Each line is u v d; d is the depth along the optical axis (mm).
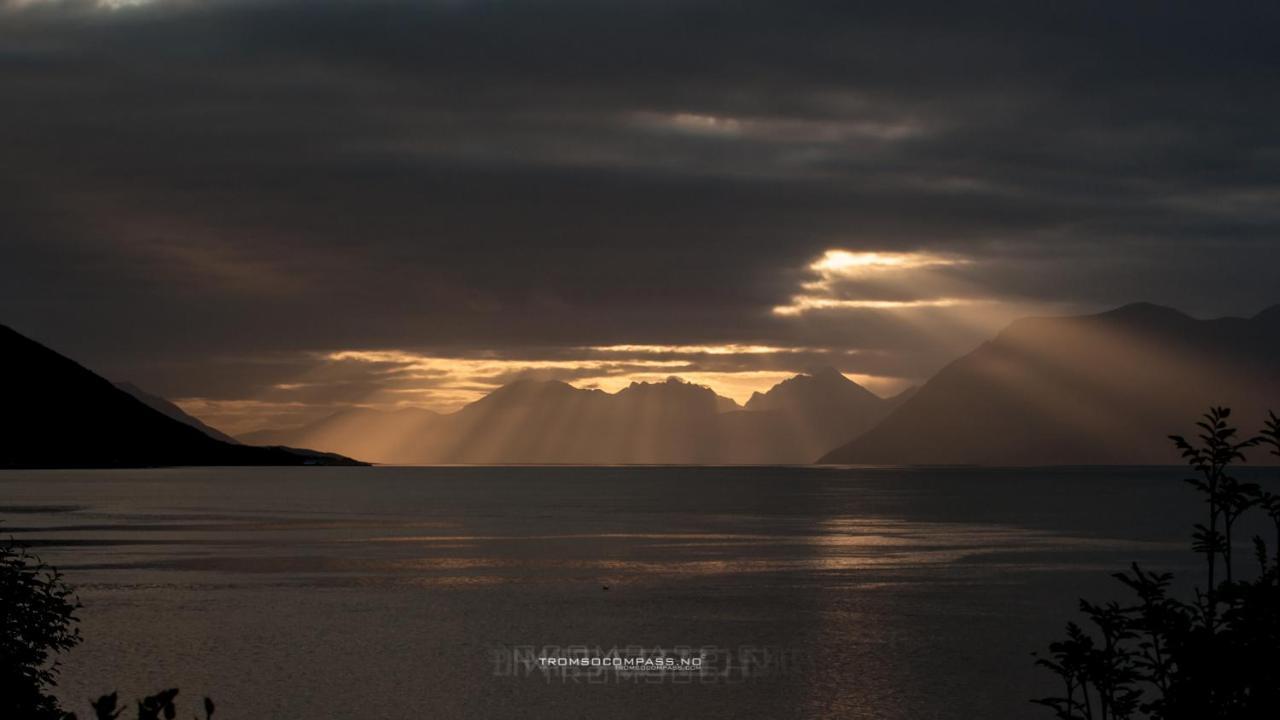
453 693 42750
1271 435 11562
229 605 64625
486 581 77062
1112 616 12164
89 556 93375
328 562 89438
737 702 41469
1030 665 47281
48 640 21062
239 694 42250
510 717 39281
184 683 43875
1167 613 11594
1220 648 11094
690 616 61250
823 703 41312
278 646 51719
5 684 19000
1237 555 91562
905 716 39469
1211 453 11797
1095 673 11992
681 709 40594
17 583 20828
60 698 41094
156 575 79500
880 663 48000
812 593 70688
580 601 66938
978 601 66812
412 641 53281
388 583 75750
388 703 41250
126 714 38062
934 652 50344
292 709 40219
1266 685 10898
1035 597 68312
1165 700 11445
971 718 39031
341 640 53406
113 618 59406
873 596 69250
